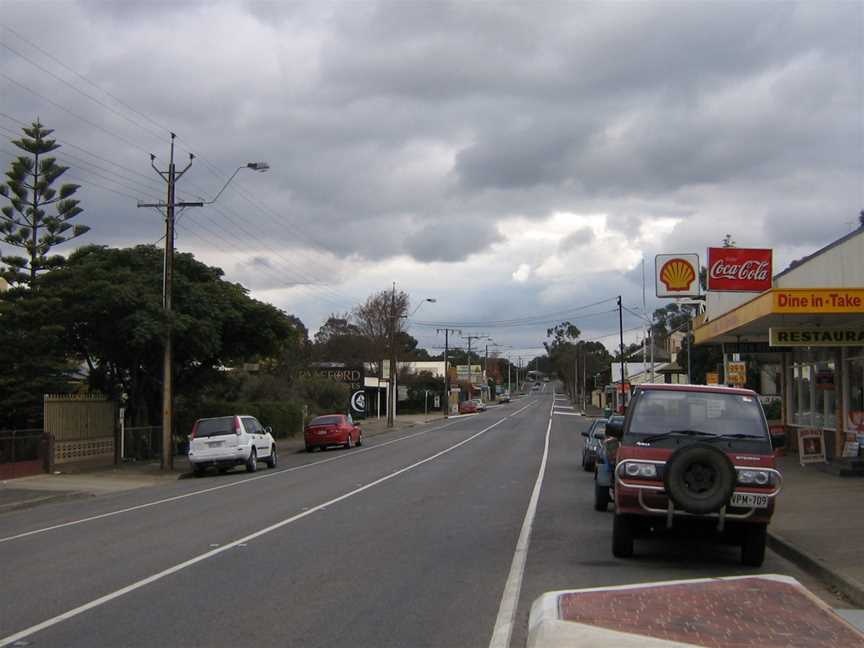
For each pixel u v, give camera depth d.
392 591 9.38
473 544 12.53
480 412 98.88
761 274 28.53
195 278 35.09
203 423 28.52
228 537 13.45
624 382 61.72
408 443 44.72
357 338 92.94
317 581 9.92
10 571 11.09
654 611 7.52
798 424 29.66
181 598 9.13
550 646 6.47
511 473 25.73
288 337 37.06
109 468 30.23
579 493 19.94
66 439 30.02
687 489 10.13
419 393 97.94
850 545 11.77
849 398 24.44
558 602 7.88
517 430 56.81
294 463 32.84
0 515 18.97
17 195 39.19
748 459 10.48
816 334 22.86
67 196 39.81
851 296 19.83
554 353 168.12
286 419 51.50
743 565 11.01
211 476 28.27
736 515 10.31
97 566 11.24
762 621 7.20
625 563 11.03
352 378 77.88
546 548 12.18
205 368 36.84
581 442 43.41
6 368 29.73
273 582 9.89
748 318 22.66
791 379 30.67
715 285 28.59
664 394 11.39
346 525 14.59
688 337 43.81
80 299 29.53
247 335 35.75
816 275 25.05
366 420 76.44
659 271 37.97
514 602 8.86
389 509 16.86
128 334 29.98
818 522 13.94
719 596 8.09
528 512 16.34
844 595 9.43
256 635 7.64
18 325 29.83
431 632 7.71
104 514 17.75
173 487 24.33
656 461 10.51
